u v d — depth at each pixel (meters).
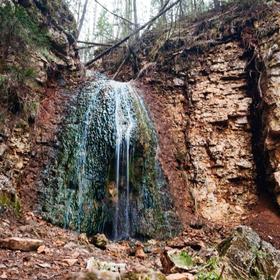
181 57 10.94
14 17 7.48
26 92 7.61
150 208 8.14
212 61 10.41
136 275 2.88
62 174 7.40
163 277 2.98
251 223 8.26
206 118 9.84
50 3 9.49
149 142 9.18
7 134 6.79
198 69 10.50
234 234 4.24
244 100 9.70
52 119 8.09
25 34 7.88
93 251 5.12
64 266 3.69
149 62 11.84
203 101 10.05
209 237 7.79
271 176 8.55
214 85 10.12
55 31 9.47
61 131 8.00
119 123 9.10
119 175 8.41
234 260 3.83
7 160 6.61
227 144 9.42
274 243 7.42
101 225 7.51
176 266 3.92
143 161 8.80
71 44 10.20
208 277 3.36
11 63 7.37
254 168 9.17
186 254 4.27
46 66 8.57
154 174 8.76
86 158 8.04
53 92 8.78
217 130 9.66
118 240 7.30
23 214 6.04
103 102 9.30
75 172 7.66
